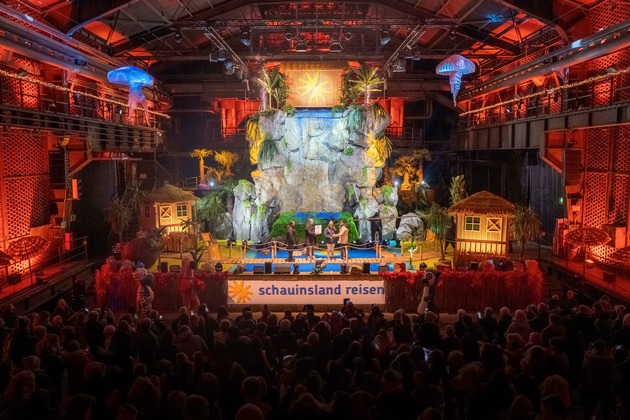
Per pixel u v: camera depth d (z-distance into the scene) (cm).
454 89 2505
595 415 941
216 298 2014
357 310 1441
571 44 2264
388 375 699
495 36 3338
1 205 2003
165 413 638
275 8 3403
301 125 3150
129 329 1081
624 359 941
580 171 2464
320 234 2883
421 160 4112
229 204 3453
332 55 3325
